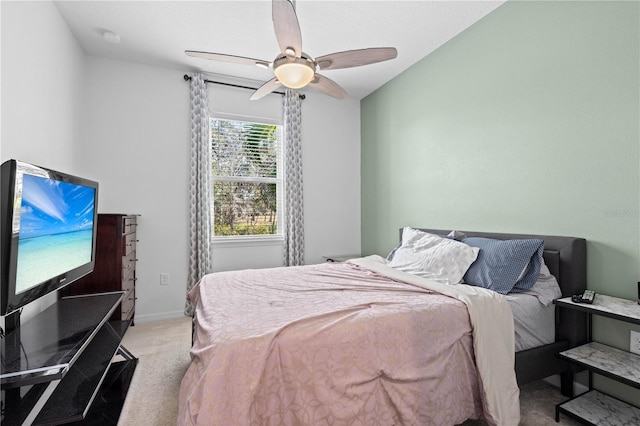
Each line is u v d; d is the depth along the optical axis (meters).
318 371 1.26
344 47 2.98
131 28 2.70
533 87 2.23
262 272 2.55
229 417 1.08
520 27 2.31
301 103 4.08
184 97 3.51
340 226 4.30
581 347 1.81
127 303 2.91
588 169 1.93
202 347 1.31
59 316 1.79
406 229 3.09
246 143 3.86
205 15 2.54
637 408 1.69
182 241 3.49
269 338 1.25
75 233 1.94
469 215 2.75
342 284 2.10
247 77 3.70
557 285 1.98
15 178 1.34
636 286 1.73
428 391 1.41
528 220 2.27
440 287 1.86
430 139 3.18
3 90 1.67
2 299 1.29
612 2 1.81
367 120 4.26
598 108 1.88
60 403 1.44
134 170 3.30
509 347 1.62
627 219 1.76
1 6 1.65
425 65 3.23
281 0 1.48
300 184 3.99
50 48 2.28
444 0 2.37
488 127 2.56
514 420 1.50
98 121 3.17
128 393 1.96
